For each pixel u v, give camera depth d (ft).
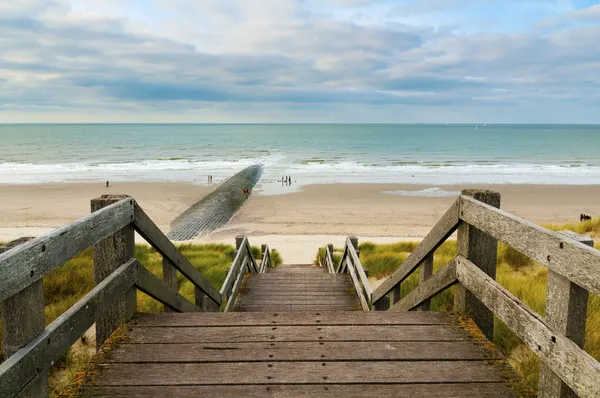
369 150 293.23
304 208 91.97
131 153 262.06
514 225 7.20
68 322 6.85
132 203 9.50
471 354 8.63
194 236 67.21
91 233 7.52
